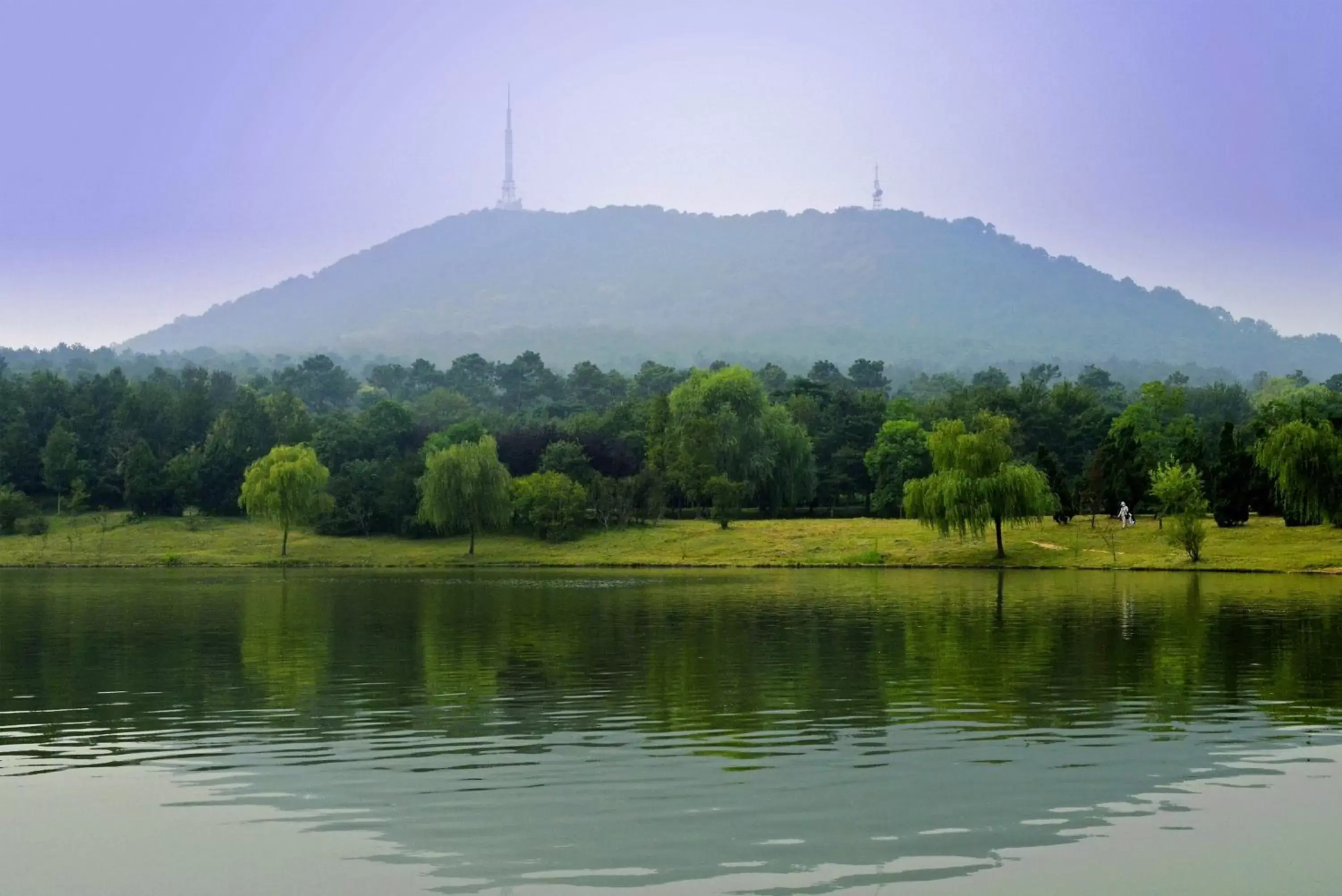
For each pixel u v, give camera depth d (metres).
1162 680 36.25
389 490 129.38
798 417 167.12
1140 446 119.19
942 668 39.09
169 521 139.38
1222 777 24.25
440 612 62.28
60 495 146.62
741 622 55.09
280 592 79.50
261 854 19.80
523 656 43.00
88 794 23.39
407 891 18.19
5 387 163.38
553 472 133.62
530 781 24.02
